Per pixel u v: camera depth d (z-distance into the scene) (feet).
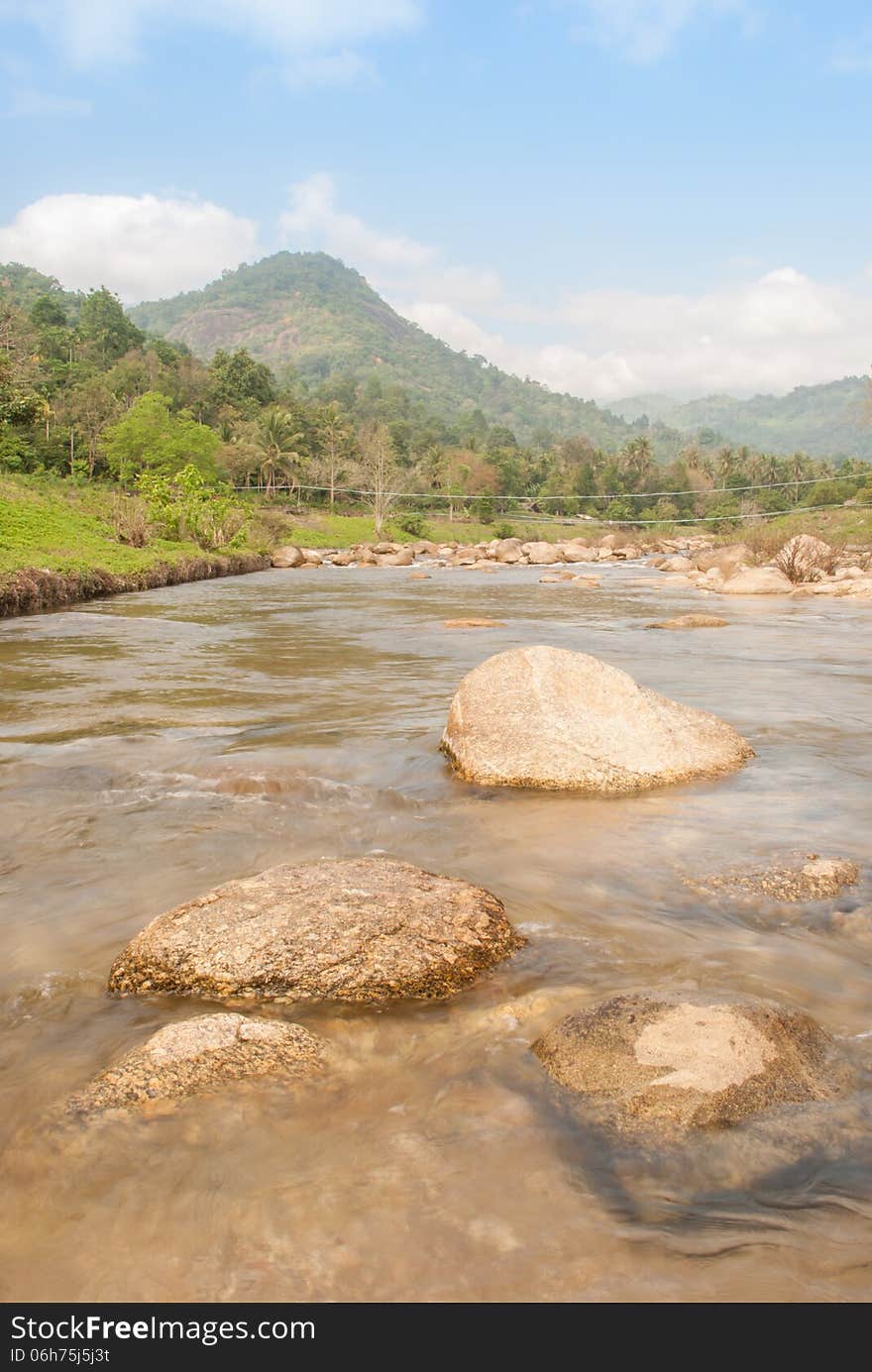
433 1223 8.21
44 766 23.77
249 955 12.38
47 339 389.19
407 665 42.80
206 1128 9.42
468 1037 11.19
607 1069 10.06
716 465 404.57
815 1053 10.52
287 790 22.08
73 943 14.10
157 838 18.90
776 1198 8.48
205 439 239.71
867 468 394.93
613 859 17.53
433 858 17.70
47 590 70.74
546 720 23.41
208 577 116.06
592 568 160.97
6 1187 8.69
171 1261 7.91
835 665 43.52
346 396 603.26
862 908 14.98
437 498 335.06
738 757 24.27
